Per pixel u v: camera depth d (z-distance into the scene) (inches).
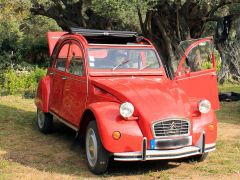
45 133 348.2
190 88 292.2
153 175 241.8
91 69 271.9
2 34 890.7
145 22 756.0
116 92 246.8
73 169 252.7
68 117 292.2
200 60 331.0
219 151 296.8
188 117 239.6
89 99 264.7
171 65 740.0
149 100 240.2
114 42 317.4
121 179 234.5
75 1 852.0
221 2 684.1
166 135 232.7
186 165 263.6
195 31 800.3
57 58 333.7
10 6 548.1
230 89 690.2
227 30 745.6
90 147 246.5
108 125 227.8
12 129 362.9
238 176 241.9
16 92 587.8
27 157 277.0
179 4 689.0
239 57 768.9
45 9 861.2
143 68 287.9
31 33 1217.4
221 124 398.0
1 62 826.8
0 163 257.3
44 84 341.4
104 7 545.3
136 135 228.8
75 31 306.3
